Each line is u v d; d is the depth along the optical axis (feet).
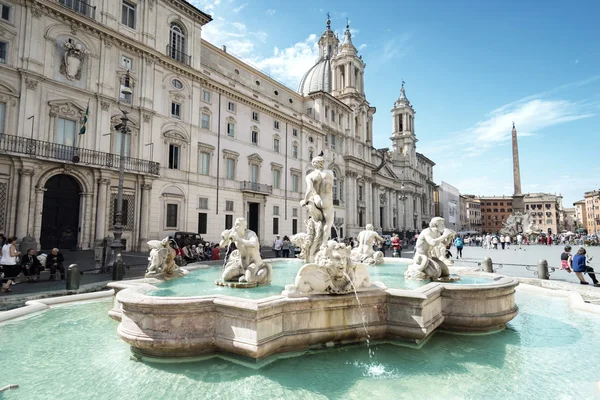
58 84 69.97
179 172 92.32
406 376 13.79
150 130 85.35
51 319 21.03
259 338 13.84
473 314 18.63
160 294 17.93
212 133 103.60
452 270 29.09
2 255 33.86
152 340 14.37
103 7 77.97
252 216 121.29
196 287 20.16
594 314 23.81
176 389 12.54
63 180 70.79
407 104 264.72
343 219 168.04
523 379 13.70
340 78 191.21
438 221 24.32
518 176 205.57
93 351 16.08
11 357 15.38
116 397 11.99
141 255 71.92
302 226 138.21
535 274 48.78
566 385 13.23
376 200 199.41
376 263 35.76
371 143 202.80
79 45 73.51
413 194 261.24
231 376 13.47
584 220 368.89
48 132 68.64
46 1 67.72
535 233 188.24
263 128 123.85
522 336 19.01
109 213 76.07
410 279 23.76
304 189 141.59
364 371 14.16
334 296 16.21
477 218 407.85
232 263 21.36
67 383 13.00
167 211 88.79
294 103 154.30
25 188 63.72
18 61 65.36
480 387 12.98
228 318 14.56
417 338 16.46
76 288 32.01
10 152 61.67
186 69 94.17
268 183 124.06
